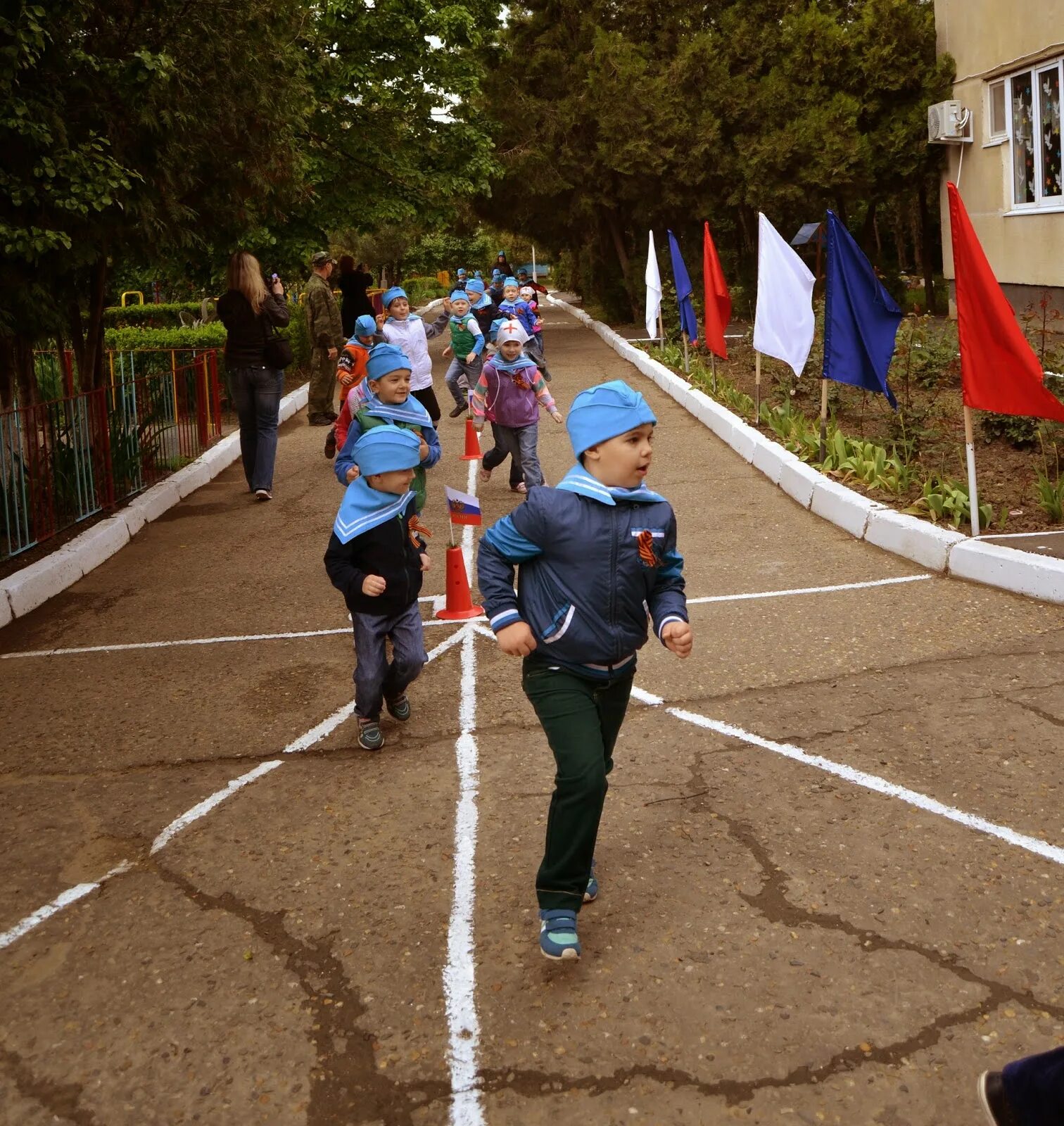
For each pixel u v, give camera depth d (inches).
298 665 260.7
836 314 384.2
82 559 354.9
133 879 168.9
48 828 187.0
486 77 1085.8
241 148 407.2
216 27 373.4
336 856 172.2
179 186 385.1
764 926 146.6
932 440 434.0
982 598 270.1
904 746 196.7
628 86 990.4
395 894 160.4
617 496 141.4
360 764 205.2
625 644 142.4
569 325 1293.1
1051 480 369.4
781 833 170.2
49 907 161.9
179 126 358.3
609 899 155.1
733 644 254.1
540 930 149.4
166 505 446.0
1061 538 291.1
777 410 500.7
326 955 146.6
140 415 466.0
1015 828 167.3
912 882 154.9
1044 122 700.7
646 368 767.1
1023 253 736.3
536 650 145.9
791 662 240.4
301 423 660.1
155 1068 126.7
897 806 176.2
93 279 426.3
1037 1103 96.0
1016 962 136.3
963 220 289.7
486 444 551.8
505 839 174.2
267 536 394.0
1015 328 291.6
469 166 874.1
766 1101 116.3
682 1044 125.5
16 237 312.2
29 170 322.3
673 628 140.1
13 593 309.9
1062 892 150.4
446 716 225.6
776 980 135.5
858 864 160.2
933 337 589.0
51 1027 134.8
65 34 329.4
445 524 389.1
